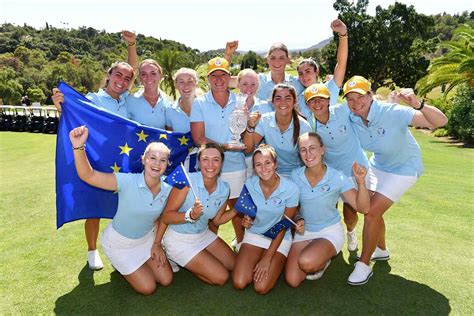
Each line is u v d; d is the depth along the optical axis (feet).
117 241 13.60
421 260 15.29
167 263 14.21
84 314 12.35
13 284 14.08
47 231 18.94
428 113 12.92
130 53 18.04
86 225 15.06
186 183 13.55
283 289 13.70
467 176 31.94
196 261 13.85
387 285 13.65
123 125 15.29
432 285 13.58
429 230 18.19
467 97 66.95
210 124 15.52
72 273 14.90
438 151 53.36
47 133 75.10
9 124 77.77
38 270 15.11
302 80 17.52
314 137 13.38
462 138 65.41
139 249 13.99
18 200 23.93
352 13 148.77
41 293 13.52
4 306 12.76
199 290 13.70
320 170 13.80
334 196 13.93
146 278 13.44
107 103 15.90
